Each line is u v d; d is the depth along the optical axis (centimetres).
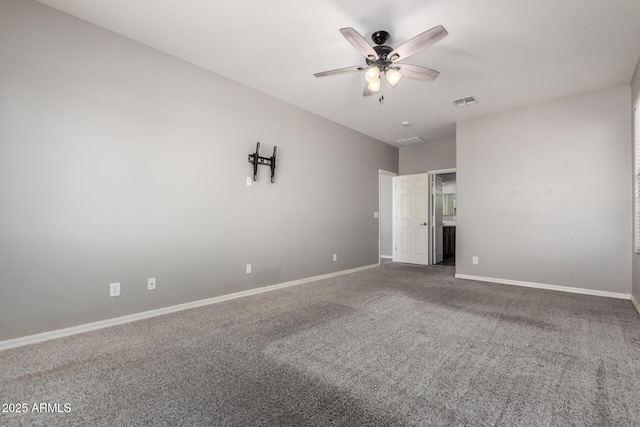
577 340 240
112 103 275
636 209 338
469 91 389
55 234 245
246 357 210
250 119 387
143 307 294
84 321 259
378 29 263
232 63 330
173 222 315
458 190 501
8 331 226
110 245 274
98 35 268
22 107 231
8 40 226
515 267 445
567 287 403
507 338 244
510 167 451
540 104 428
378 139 626
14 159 228
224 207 359
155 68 303
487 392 169
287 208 436
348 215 547
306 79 366
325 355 214
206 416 148
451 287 425
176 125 318
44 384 176
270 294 386
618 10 237
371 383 178
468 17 247
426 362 204
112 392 168
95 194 265
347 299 362
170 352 218
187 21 260
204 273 340
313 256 477
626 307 329
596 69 332
